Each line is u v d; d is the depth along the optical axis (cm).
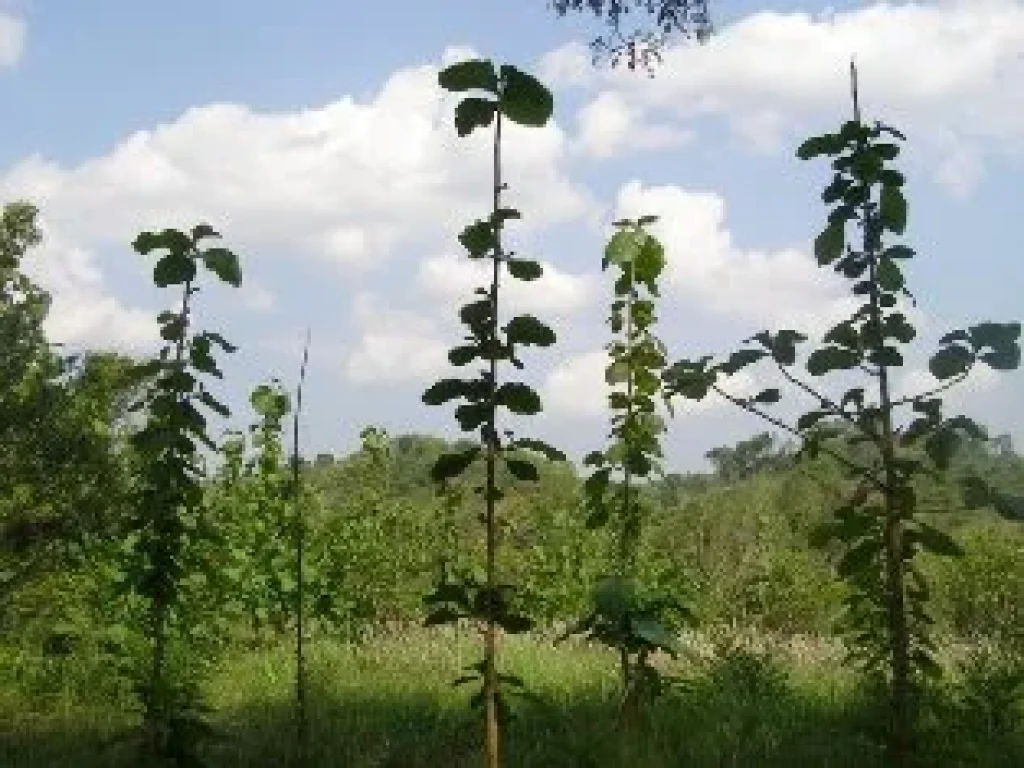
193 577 946
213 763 675
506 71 436
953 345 379
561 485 1312
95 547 941
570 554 1305
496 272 442
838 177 394
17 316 846
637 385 713
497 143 446
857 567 398
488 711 445
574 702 793
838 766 609
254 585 1170
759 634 1242
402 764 691
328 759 686
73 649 967
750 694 793
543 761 630
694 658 543
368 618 1298
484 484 453
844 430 395
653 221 710
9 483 827
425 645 1098
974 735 607
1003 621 1341
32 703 898
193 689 651
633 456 720
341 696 878
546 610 1289
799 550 1421
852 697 775
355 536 1320
